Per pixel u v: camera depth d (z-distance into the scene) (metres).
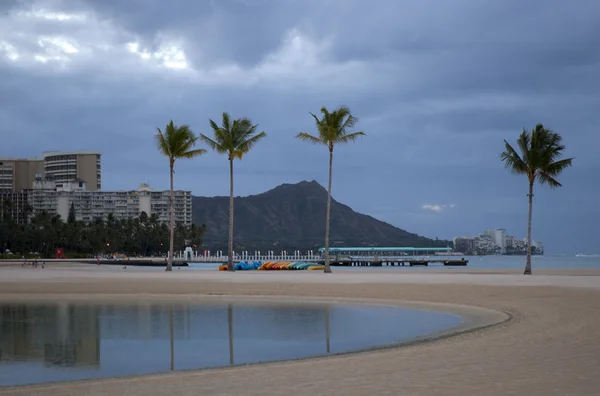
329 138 67.94
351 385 11.23
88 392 11.32
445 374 12.02
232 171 74.06
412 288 36.84
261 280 48.12
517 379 11.35
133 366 15.35
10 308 29.41
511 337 17.30
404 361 13.75
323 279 48.94
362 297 32.91
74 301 32.94
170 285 42.28
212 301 32.47
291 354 16.61
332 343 18.38
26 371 14.85
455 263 139.50
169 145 72.44
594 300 27.61
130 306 30.08
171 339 19.66
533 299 28.62
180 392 11.07
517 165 64.06
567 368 12.38
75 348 18.11
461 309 26.64
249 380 12.02
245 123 72.06
